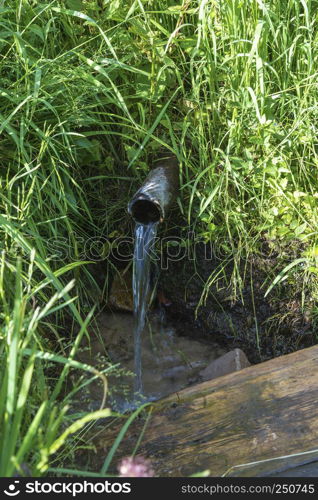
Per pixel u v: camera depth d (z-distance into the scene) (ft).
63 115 13.28
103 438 10.43
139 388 13.43
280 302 13.74
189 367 13.93
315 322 13.53
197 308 13.94
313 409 10.46
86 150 13.96
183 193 14.06
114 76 13.88
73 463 9.93
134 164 14.10
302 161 13.43
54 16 13.85
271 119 13.52
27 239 12.46
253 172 13.53
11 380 7.60
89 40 13.17
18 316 7.89
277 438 10.03
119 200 14.56
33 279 12.14
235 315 14.20
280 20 14.11
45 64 12.82
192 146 14.15
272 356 13.93
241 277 13.92
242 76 13.82
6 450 7.54
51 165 13.26
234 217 13.51
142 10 13.26
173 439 10.22
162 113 13.08
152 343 14.48
